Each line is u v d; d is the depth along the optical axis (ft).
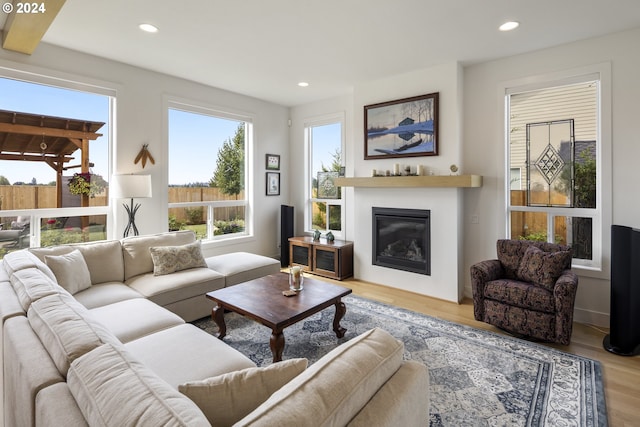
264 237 17.80
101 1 8.16
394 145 13.66
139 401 2.51
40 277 6.09
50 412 2.80
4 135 10.22
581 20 9.18
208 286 10.45
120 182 11.16
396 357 3.60
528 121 11.76
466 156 12.76
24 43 9.39
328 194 17.61
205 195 15.43
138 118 12.65
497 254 11.07
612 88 10.00
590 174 10.70
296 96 16.69
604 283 10.26
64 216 11.32
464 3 8.30
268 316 7.58
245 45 10.70
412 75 13.17
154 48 10.93
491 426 5.91
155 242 11.34
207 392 3.12
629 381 7.31
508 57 11.75
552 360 8.13
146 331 6.64
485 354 8.42
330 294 9.03
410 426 3.34
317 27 9.52
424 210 12.99
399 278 13.82
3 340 4.75
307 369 3.15
